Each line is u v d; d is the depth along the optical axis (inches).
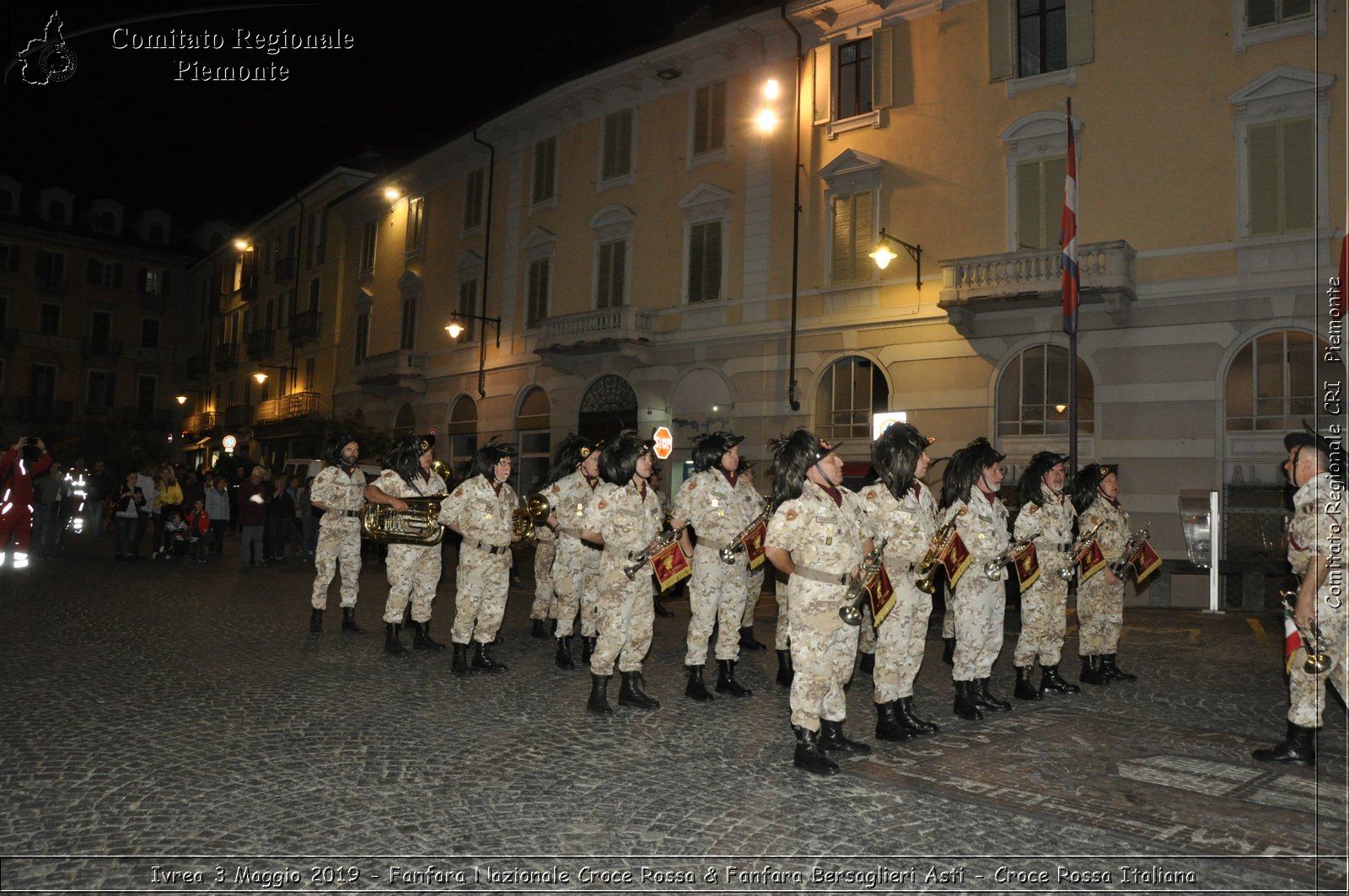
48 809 185.2
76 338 2025.1
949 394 749.9
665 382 941.2
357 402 1409.9
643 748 236.1
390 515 358.3
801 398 839.1
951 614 371.2
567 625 345.4
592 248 1028.5
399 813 186.2
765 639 443.2
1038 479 304.0
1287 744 227.3
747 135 896.3
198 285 2144.4
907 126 786.2
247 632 398.6
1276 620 521.0
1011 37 735.1
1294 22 624.4
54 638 366.3
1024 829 181.0
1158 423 661.3
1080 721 271.6
